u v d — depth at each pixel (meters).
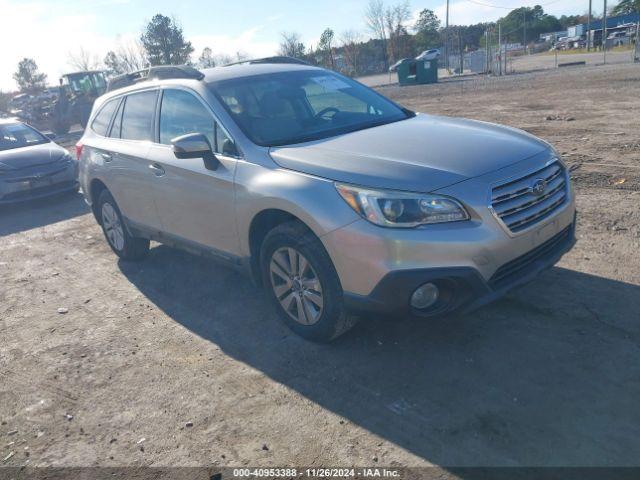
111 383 3.96
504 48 33.09
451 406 3.25
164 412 3.56
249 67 5.20
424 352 3.81
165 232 5.22
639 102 13.14
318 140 4.20
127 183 5.49
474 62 37.25
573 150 8.68
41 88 68.06
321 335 3.92
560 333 3.83
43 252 7.25
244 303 4.93
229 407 3.52
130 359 4.25
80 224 8.45
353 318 3.80
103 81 27.05
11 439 3.48
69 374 4.14
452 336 3.96
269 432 3.25
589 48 52.81
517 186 3.53
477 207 3.35
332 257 3.56
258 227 4.18
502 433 2.99
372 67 59.34
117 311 5.13
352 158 3.72
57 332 4.85
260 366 3.92
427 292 3.45
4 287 6.10
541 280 4.57
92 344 4.56
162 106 5.14
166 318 4.86
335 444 3.08
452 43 68.19
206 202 4.48
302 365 3.86
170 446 3.24
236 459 3.07
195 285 5.48
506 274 3.54
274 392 3.61
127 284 5.74
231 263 4.55
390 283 3.36
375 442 3.05
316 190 3.62
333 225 3.50
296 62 5.77
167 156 4.88
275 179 3.86
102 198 6.20
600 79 20.17
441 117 4.88
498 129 4.31
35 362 4.38
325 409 3.38
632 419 2.98
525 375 3.44
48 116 27.47
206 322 4.68
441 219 3.32
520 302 4.28
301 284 3.91
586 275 4.58
